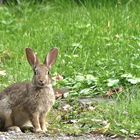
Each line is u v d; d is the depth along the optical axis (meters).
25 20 20.06
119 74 14.98
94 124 12.27
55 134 11.83
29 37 18.34
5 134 11.78
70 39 18.14
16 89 12.23
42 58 16.80
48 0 21.64
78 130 11.92
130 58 16.27
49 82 12.13
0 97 12.29
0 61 16.73
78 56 16.80
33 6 21.19
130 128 11.87
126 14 19.78
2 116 12.22
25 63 16.17
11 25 19.66
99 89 14.42
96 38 18.06
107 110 12.97
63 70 15.84
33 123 12.09
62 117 12.91
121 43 17.61
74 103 13.74
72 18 19.66
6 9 21.00
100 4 20.70
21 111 12.16
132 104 12.98
